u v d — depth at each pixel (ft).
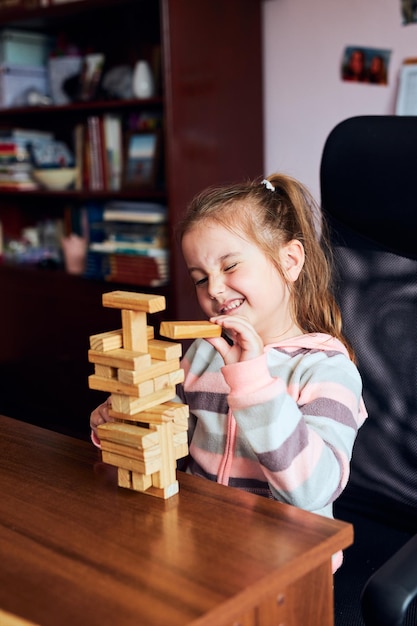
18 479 3.00
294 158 8.84
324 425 3.36
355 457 4.32
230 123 8.52
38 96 9.92
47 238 10.71
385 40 7.92
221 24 8.27
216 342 3.11
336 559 3.59
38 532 2.57
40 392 10.03
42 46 10.37
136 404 2.74
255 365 3.00
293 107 8.73
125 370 2.71
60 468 3.09
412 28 7.72
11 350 10.28
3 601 2.18
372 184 4.25
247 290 3.62
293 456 3.00
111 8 8.75
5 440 3.42
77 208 10.00
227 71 8.41
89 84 9.52
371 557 4.11
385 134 4.23
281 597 2.35
